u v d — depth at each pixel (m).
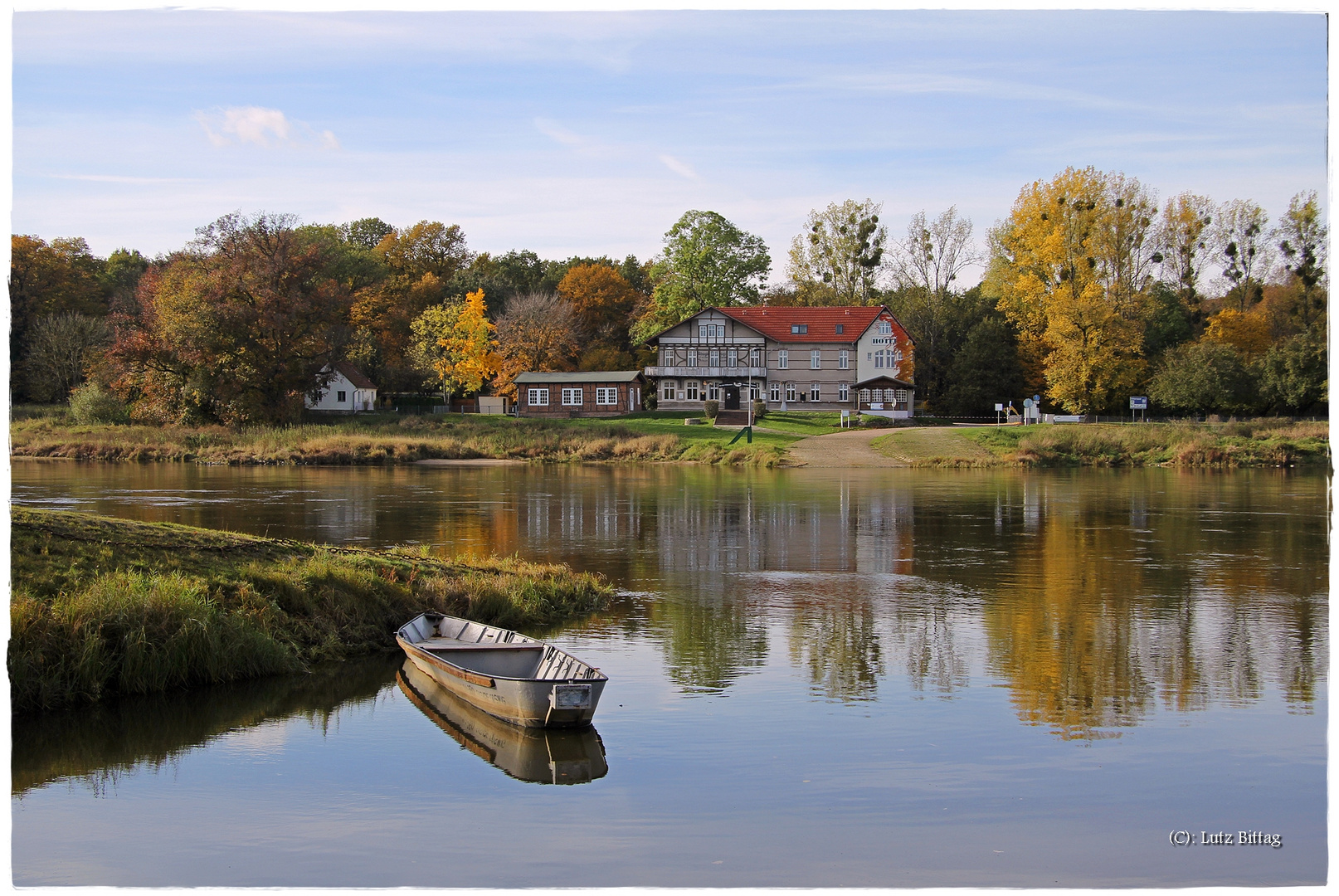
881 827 11.66
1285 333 88.94
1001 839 11.41
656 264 108.19
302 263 81.62
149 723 14.70
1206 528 35.78
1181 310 95.25
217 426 76.88
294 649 17.48
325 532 33.72
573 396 91.56
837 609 22.64
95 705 15.09
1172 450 65.94
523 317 101.00
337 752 13.80
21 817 11.86
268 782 12.79
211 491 46.56
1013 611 22.45
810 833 11.44
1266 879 10.48
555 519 37.97
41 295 96.94
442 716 15.25
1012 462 64.81
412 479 55.19
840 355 95.00
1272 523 37.09
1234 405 78.38
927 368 102.31
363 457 67.44
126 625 15.77
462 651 16.23
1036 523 37.28
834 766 13.34
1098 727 14.82
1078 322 79.31
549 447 72.88
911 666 17.92
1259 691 16.52
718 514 39.81
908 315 104.12
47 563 17.61
